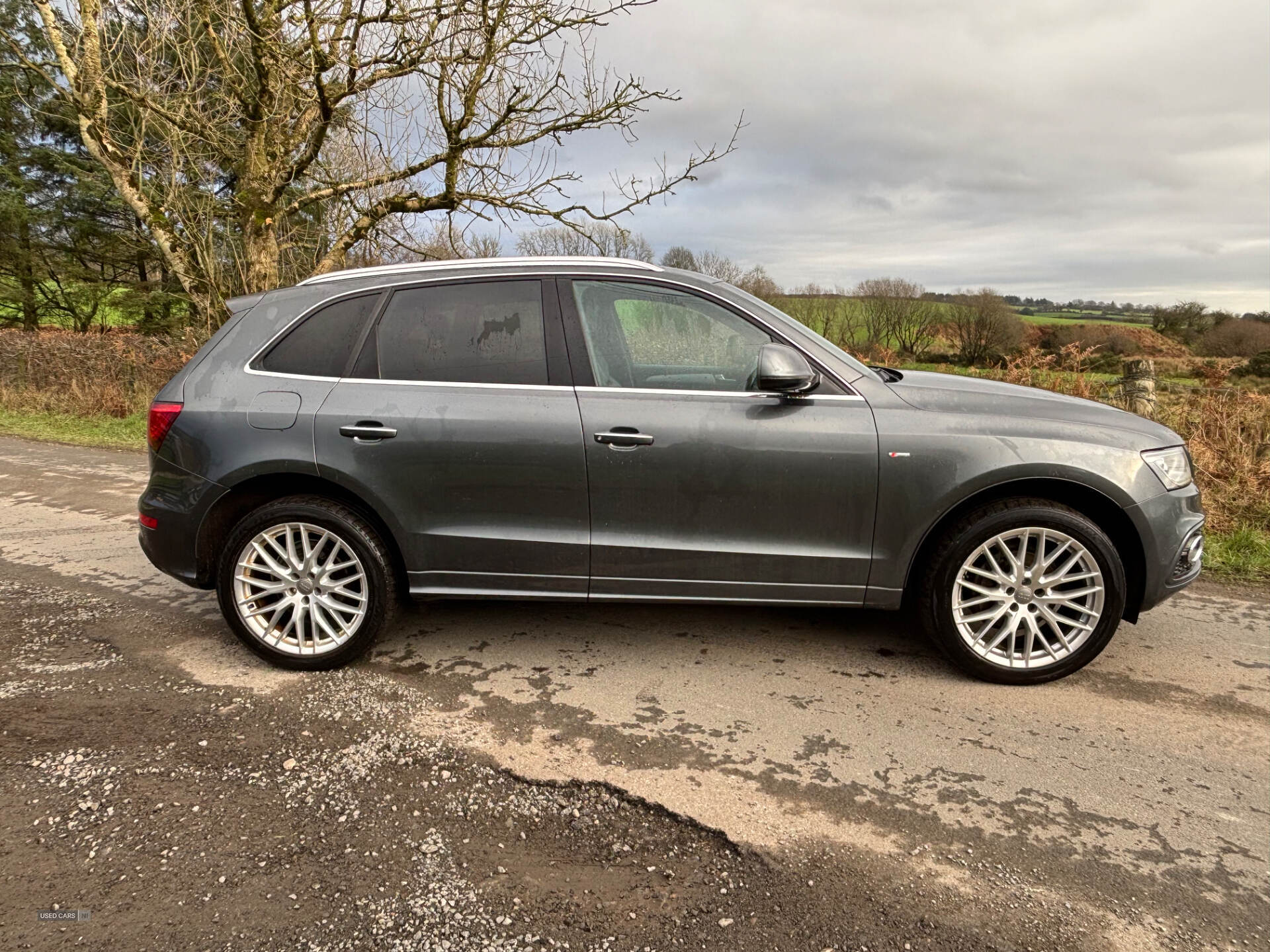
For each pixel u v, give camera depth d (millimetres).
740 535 3180
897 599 3203
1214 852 2199
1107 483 3035
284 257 11789
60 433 10906
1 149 19016
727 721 2928
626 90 9352
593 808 2395
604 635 3723
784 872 2111
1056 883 2074
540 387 3201
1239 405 6242
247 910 1957
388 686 3203
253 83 10422
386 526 3285
